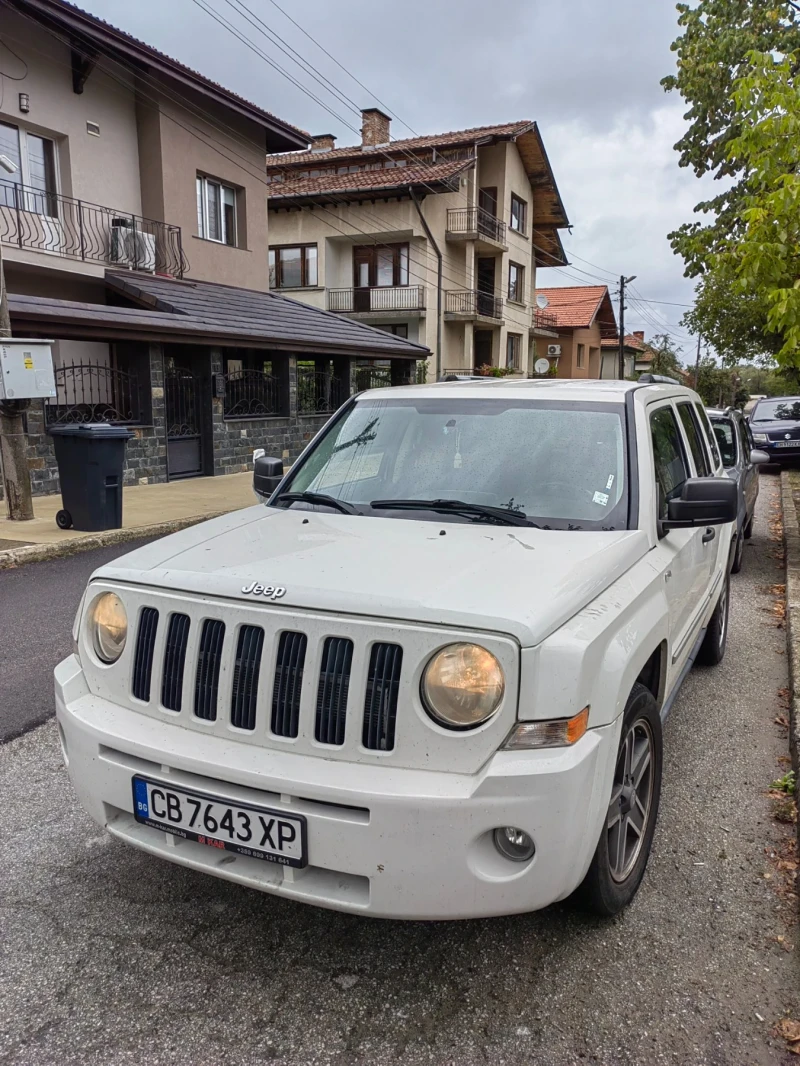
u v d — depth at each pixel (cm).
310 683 243
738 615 720
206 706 262
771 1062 231
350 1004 253
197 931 288
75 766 281
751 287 846
